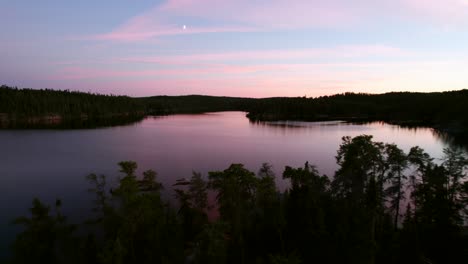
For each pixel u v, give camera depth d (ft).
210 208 144.66
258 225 114.42
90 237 101.91
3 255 118.32
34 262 88.79
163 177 232.53
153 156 309.83
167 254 98.22
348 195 132.77
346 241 94.79
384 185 178.40
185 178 229.04
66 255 95.45
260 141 410.93
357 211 109.91
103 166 265.95
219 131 535.60
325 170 255.91
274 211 111.96
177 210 156.46
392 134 473.67
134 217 103.24
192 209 134.72
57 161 283.38
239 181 122.72
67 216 155.53
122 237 96.48
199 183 141.08
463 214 119.96
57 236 95.86
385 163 140.36
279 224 108.88
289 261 83.35
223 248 91.50
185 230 124.26
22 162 278.26
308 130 549.54
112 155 313.12
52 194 191.62
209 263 89.15
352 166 142.41
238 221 114.52
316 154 321.32
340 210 113.39
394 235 108.99
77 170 251.80
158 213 110.22
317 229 101.30
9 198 184.55
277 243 106.52
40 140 409.90
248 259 100.12
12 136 441.68
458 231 105.60
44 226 93.35
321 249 95.55
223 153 326.24
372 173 142.82
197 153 326.03
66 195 189.47
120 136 459.32
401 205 155.22
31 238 91.30
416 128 563.07
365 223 102.27
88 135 467.93
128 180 122.31
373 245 95.50
